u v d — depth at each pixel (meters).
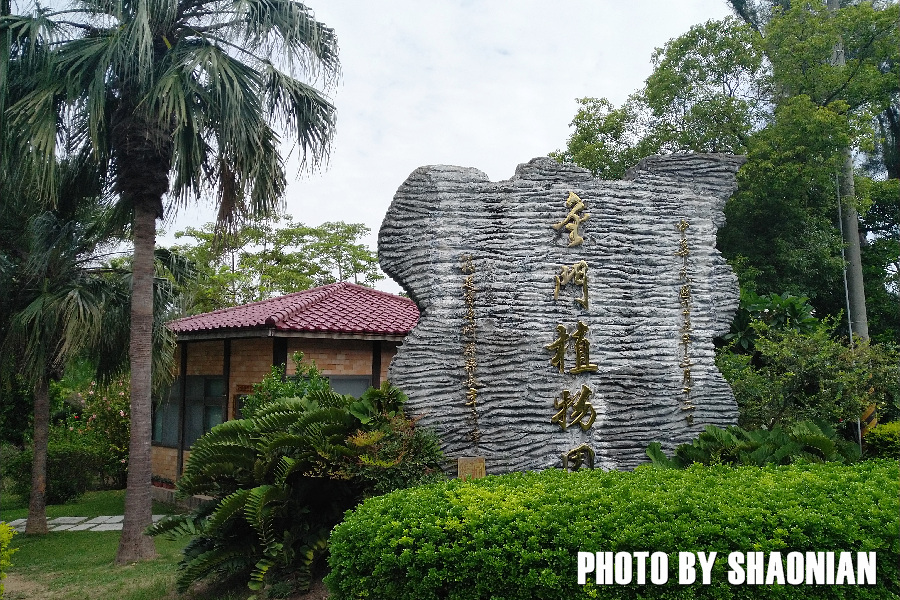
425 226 6.32
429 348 6.13
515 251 6.39
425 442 5.74
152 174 7.29
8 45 6.61
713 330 6.88
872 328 16.16
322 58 7.65
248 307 12.22
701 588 3.58
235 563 5.46
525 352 6.27
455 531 3.78
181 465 11.27
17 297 7.87
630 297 6.64
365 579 3.88
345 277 24.05
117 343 8.32
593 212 6.66
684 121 14.33
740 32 14.35
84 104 6.99
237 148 7.02
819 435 6.28
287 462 5.31
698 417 6.70
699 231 6.96
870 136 13.38
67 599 5.85
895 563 3.70
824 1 15.45
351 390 10.18
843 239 15.04
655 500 3.97
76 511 10.85
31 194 7.56
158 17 6.89
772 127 13.76
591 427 6.34
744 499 4.05
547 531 3.71
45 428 9.09
